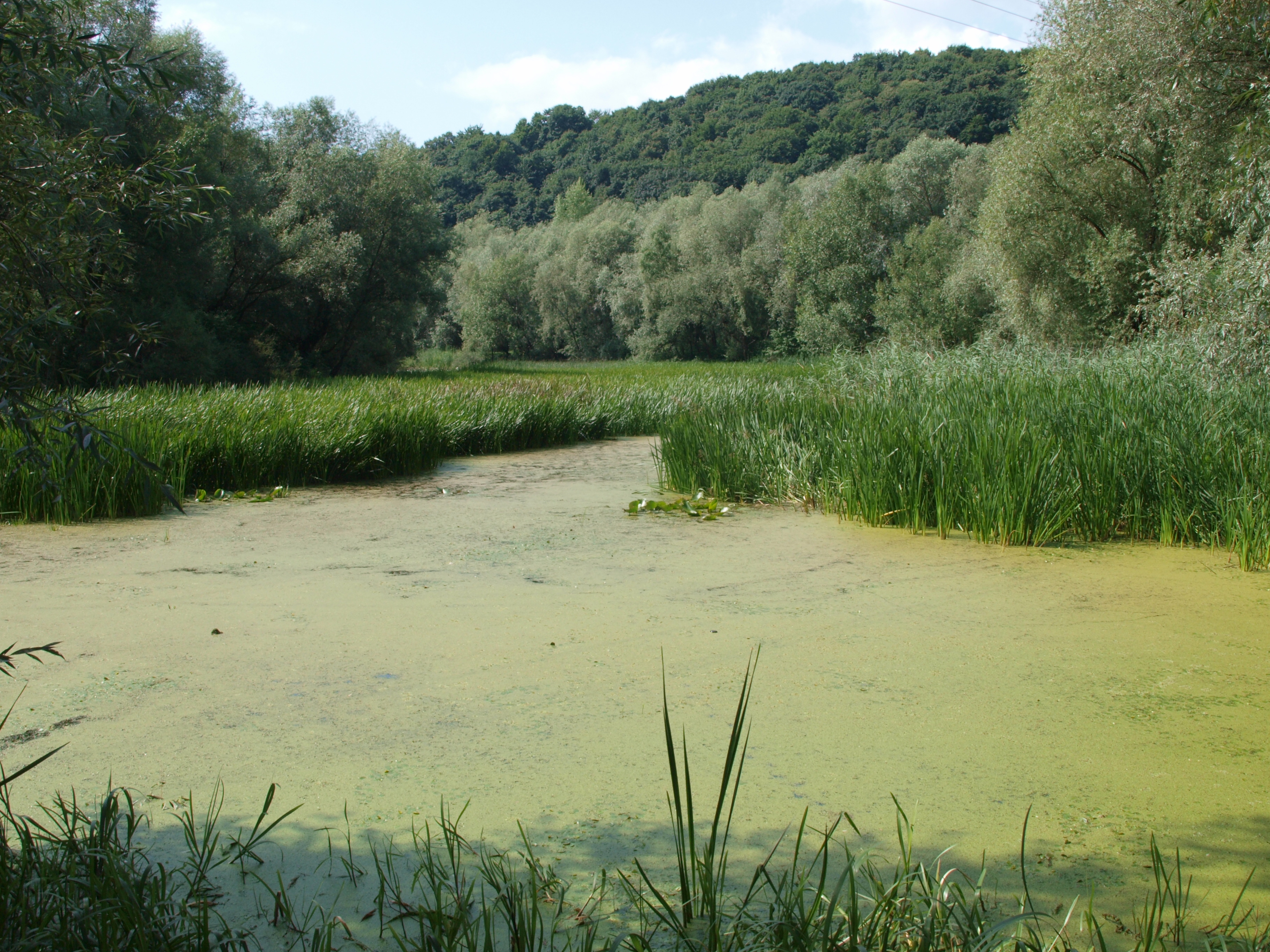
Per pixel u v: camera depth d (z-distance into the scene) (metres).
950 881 1.96
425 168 28.31
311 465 8.12
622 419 12.77
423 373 27.83
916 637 3.67
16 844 2.08
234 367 20.75
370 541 5.58
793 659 3.42
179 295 18.33
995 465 5.66
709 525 6.10
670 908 1.72
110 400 8.46
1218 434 5.89
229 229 20.17
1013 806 2.30
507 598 4.27
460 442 10.33
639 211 62.31
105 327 13.66
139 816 2.16
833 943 1.62
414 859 2.07
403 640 3.64
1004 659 3.41
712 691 3.10
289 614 3.99
